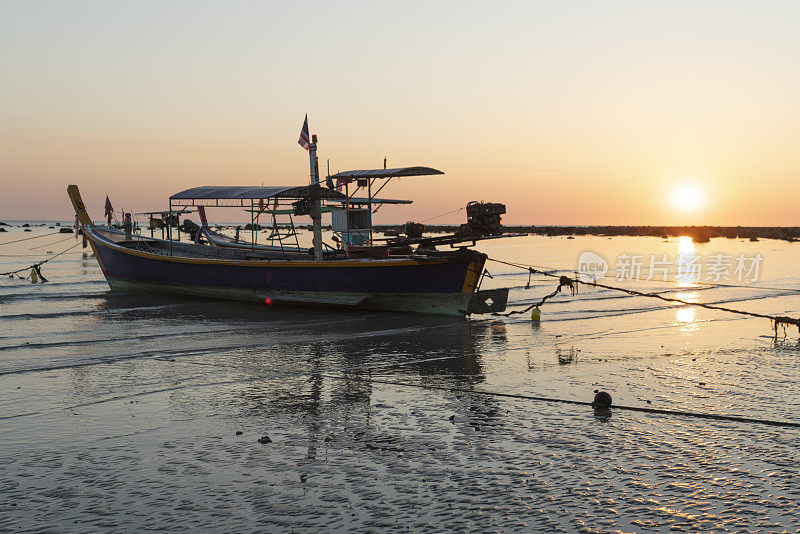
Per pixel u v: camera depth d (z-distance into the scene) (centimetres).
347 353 1661
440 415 1091
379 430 1009
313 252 2930
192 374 1410
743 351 1666
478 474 819
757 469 833
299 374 1412
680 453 894
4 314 2378
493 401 1180
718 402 1162
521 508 716
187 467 851
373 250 2625
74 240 10119
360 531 663
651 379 1349
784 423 1034
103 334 1938
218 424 1042
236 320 2267
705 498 741
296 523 682
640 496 748
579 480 797
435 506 722
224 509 720
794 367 1465
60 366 1482
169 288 3012
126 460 878
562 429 1005
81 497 756
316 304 2550
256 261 2639
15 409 1127
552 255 6950
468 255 2248
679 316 2358
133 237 3669
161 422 1054
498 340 1853
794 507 717
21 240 10056
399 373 1424
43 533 666
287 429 1016
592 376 1381
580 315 2381
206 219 4116
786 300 2850
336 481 798
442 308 2339
